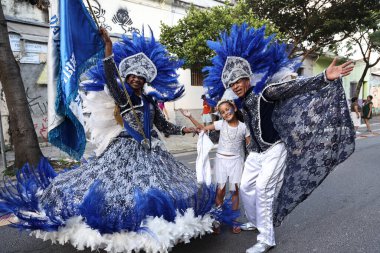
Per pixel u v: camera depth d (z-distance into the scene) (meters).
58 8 3.00
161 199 2.64
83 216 2.54
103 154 3.08
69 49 2.84
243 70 3.25
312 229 3.83
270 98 3.15
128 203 2.60
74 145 3.34
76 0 2.92
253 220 3.45
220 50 3.46
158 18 13.05
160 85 3.49
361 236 3.60
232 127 3.67
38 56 9.96
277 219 3.31
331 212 4.36
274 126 3.23
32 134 6.64
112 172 2.86
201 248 3.30
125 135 3.15
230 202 3.34
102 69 3.21
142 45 3.34
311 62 21.92
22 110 6.56
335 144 3.09
